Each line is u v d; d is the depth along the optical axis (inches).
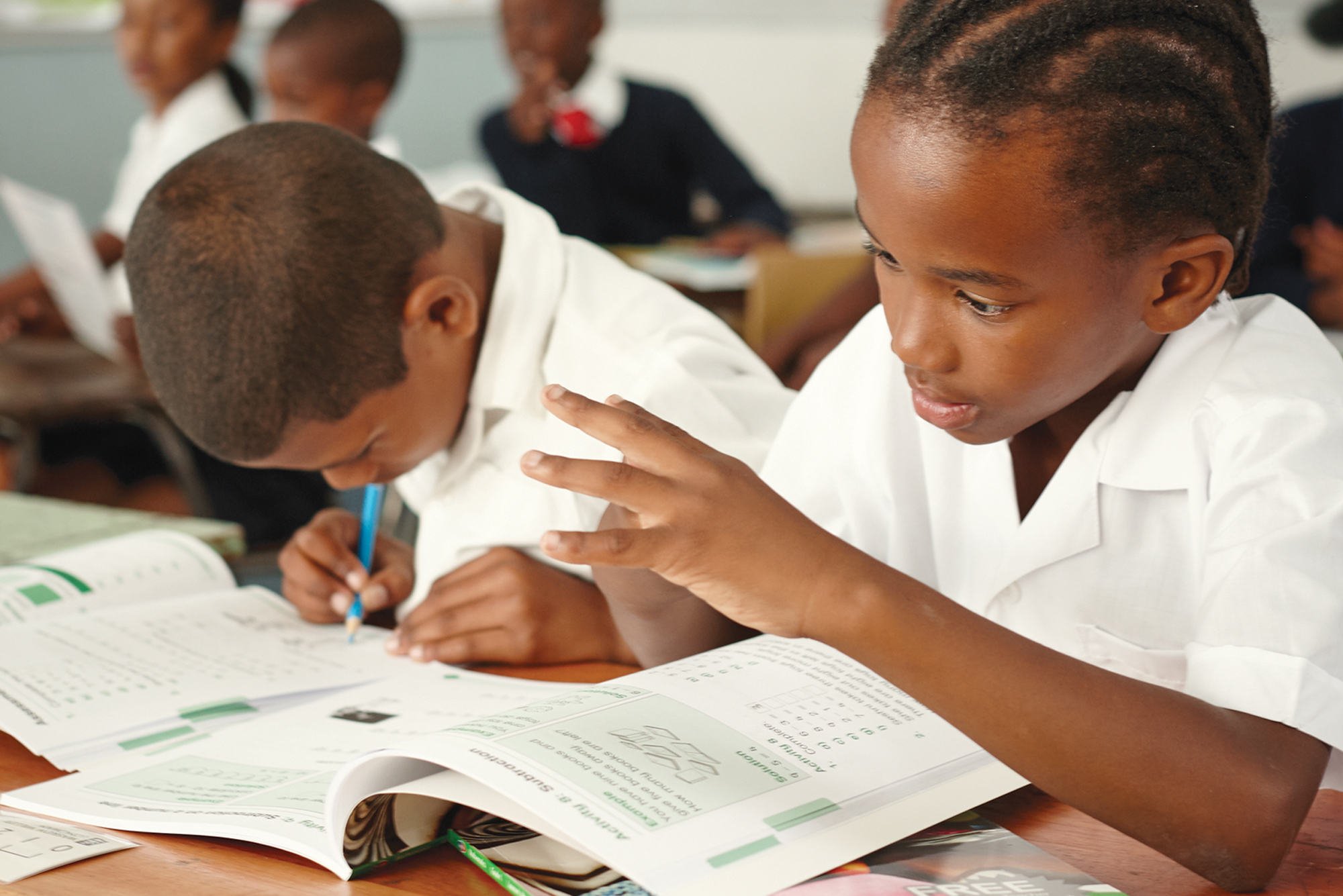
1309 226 90.4
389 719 28.7
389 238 34.1
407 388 35.3
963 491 32.8
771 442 39.9
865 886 19.7
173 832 23.0
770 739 23.5
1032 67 21.4
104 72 142.1
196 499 84.4
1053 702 20.9
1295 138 90.2
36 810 24.4
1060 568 30.4
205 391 32.0
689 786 21.4
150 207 32.4
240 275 31.3
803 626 21.2
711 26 146.6
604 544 20.1
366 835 21.7
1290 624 22.7
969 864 20.6
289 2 146.5
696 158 127.1
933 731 24.7
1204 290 23.6
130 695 30.5
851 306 76.6
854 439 34.3
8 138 138.0
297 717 29.0
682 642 32.6
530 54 124.0
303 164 33.0
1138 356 28.5
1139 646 29.4
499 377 38.0
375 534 41.7
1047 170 21.3
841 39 141.8
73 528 46.5
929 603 21.2
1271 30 25.3
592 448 36.9
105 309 82.9
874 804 21.9
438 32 153.9
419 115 155.6
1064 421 30.3
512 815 20.4
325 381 32.6
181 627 35.9
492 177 130.5
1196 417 27.5
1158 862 22.2
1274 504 24.4
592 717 23.5
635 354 38.4
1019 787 23.5
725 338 42.7
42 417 79.5
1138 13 22.1
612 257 43.3
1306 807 21.6
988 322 22.6
